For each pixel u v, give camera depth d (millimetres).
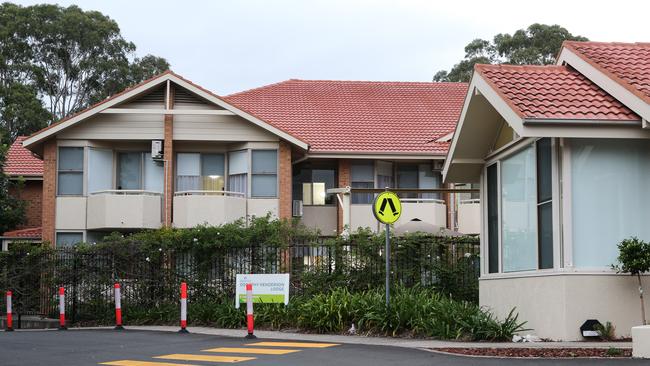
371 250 23016
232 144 31359
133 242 23672
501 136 17938
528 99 14828
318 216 33188
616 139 14992
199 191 29922
